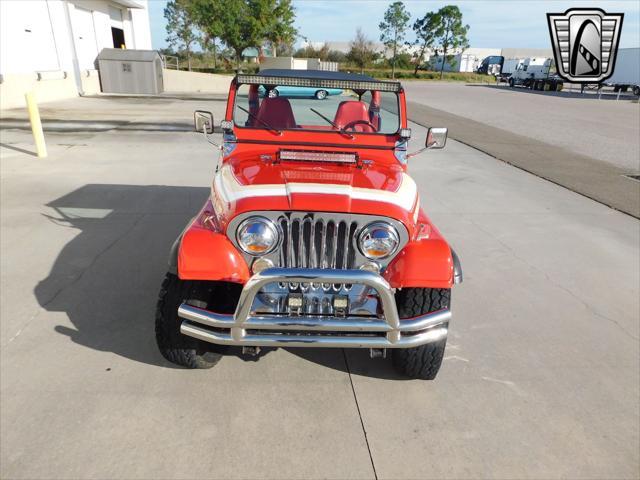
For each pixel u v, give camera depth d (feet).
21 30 50.34
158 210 20.44
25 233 17.30
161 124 42.88
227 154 11.32
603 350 11.99
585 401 10.09
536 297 14.55
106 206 20.70
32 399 9.20
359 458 8.35
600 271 16.70
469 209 23.03
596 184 28.84
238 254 8.68
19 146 31.76
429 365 9.77
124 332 11.54
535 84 133.28
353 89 11.23
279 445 8.52
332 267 8.77
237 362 10.73
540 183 28.78
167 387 9.77
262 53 114.62
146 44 87.10
